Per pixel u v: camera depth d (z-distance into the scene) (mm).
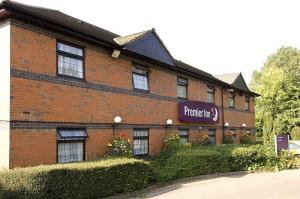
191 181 14273
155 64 17078
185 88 20172
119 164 10750
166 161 15375
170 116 18156
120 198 10609
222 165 16516
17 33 10281
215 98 23781
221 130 24344
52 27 11195
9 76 9930
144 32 15859
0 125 10016
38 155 10555
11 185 8172
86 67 12812
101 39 13039
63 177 8773
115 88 14234
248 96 30766
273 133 30828
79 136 12148
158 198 10531
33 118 10500
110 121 13781
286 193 10984
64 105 11688
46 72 11117
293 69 48906
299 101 33562
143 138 15961
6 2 9562
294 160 18891
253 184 13117
